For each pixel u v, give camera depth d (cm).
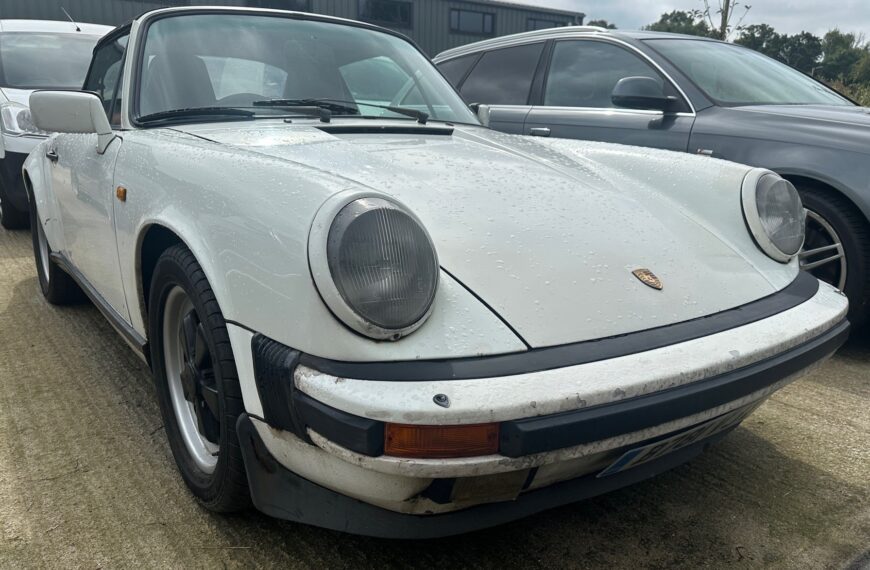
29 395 261
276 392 132
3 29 632
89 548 172
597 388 127
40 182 327
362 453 118
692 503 197
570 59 442
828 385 282
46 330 335
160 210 176
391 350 123
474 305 135
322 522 145
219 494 171
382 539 178
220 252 148
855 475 212
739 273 180
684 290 163
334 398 119
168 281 180
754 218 195
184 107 226
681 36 434
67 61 614
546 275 149
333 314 124
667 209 201
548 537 181
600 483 153
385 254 123
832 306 181
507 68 482
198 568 165
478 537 181
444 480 125
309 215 129
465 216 159
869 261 298
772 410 258
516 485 133
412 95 272
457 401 118
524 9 2403
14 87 567
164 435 231
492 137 243
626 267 161
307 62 252
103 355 303
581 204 182
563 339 136
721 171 212
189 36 242
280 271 131
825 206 306
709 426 156
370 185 160
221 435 162
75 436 230
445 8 2245
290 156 171
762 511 193
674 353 142
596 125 405
